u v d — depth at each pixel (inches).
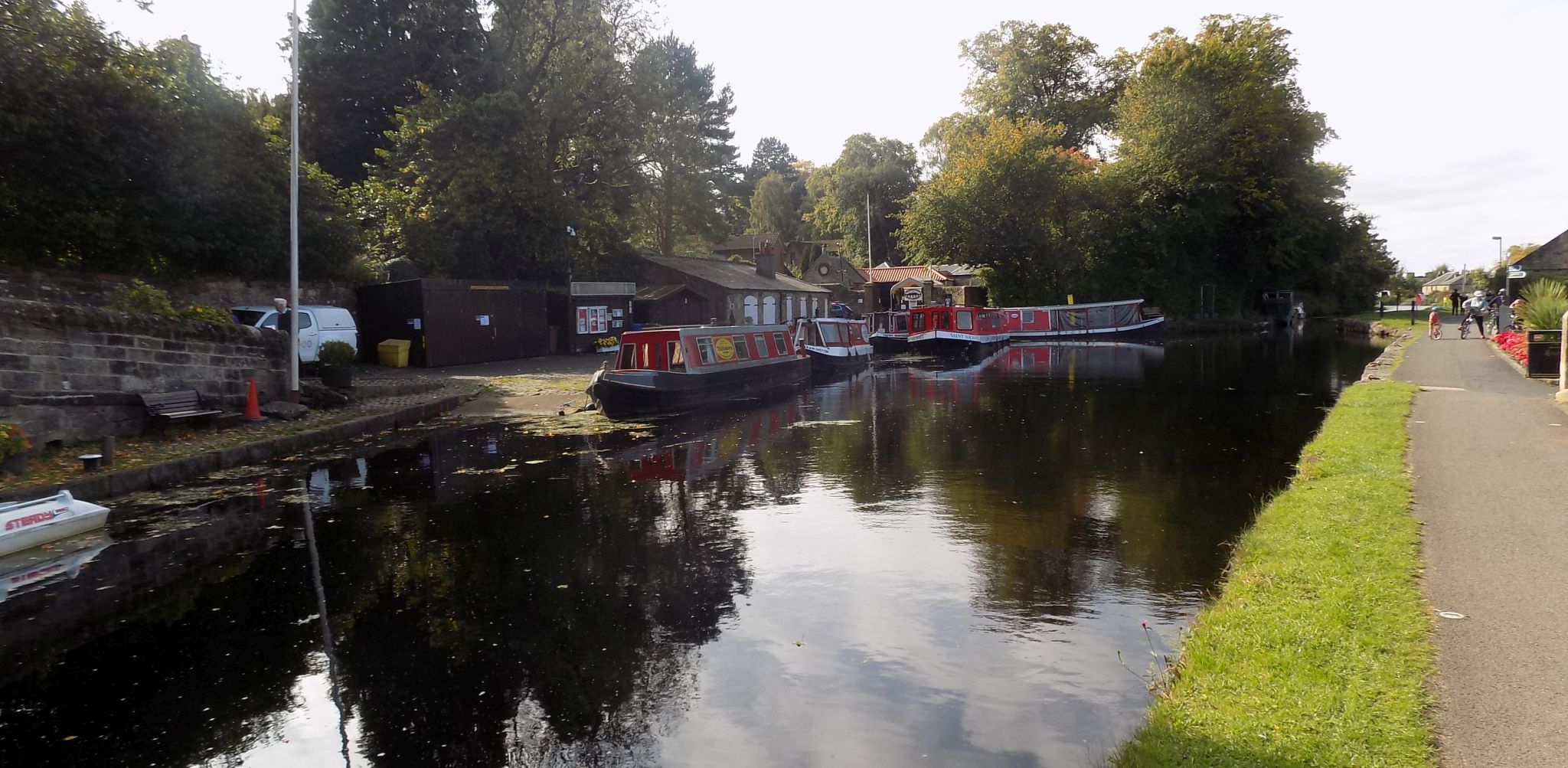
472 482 472.1
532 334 1235.2
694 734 199.3
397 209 1242.0
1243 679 178.5
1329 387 896.3
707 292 1688.0
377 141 1423.5
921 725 200.1
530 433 646.5
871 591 291.4
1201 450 542.0
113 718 212.4
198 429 563.5
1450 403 559.2
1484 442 417.4
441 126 1238.3
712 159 2121.1
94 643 256.1
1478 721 153.6
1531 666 173.3
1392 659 179.6
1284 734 154.6
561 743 197.3
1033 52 2460.6
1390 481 337.4
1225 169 2121.1
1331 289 2962.6
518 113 1282.0
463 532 371.2
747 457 549.0
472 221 1248.8
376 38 1375.5
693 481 475.5
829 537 358.6
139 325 537.0
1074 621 259.6
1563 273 1660.9
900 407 813.2
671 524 383.2
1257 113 2139.5
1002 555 327.3
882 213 2972.4
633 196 1706.4
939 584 296.4
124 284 753.0
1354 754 146.1
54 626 269.6
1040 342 1881.2
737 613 274.4
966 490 441.7
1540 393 600.1
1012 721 200.1
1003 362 1385.3
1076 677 221.1
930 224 2080.5
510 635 259.1
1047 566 312.5
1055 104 2452.0
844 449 576.4
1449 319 2092.8
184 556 339.9
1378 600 211.8
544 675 231.9
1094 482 452.4
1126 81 2490.2
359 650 249.4
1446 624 196.1
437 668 237.5
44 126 666.2
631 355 834.2
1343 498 313.9
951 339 1526.8
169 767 190.7
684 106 1937.7
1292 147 2237.9
